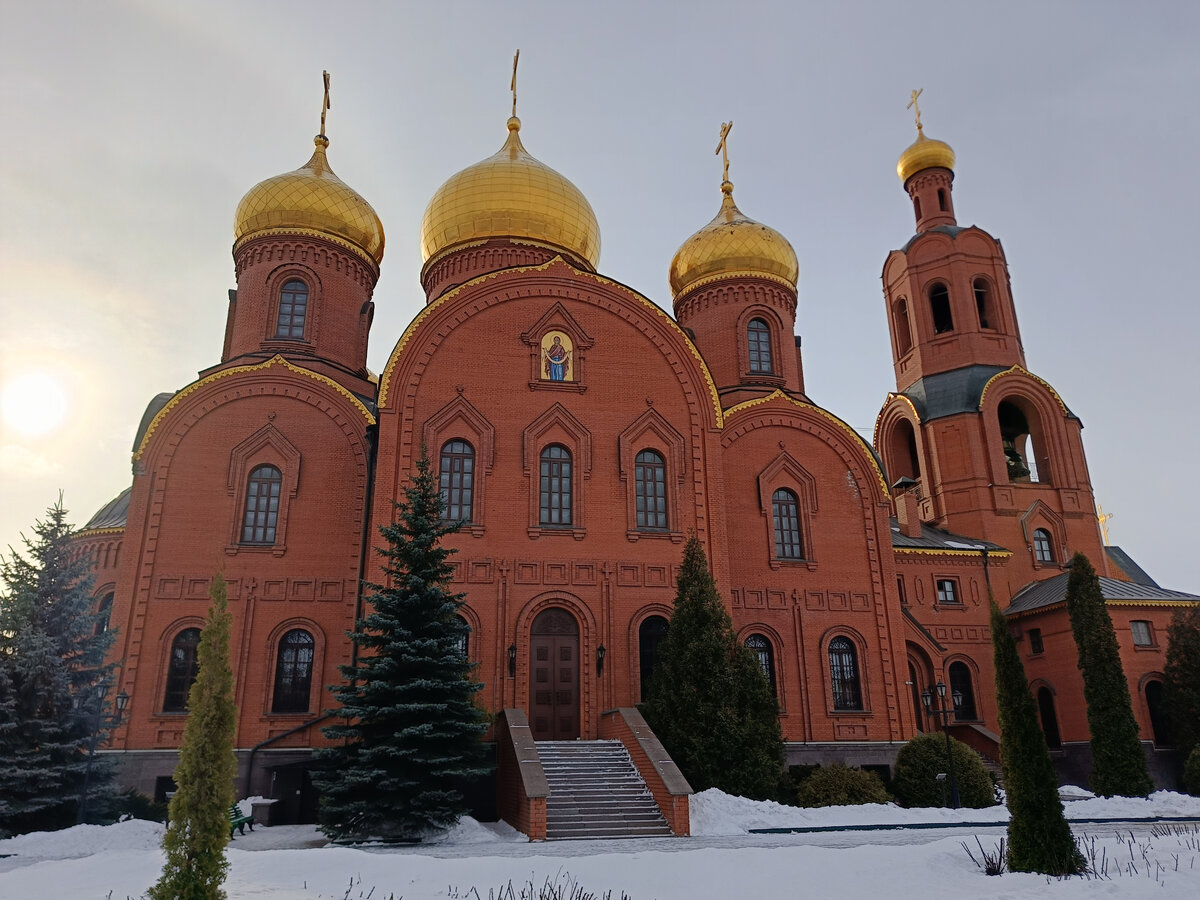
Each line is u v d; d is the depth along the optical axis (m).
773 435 33.31
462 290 29.64
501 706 26.14
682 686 24.94
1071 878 13.01
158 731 26.28
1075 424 43.38
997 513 40.69
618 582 28.14
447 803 20.14
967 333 43.94
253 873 13.59
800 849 15.14
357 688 21.00
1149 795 28.55
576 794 21.95
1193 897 11.63
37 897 12.23
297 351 32.06
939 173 48.00
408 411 28.27
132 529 27.78
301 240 33.41
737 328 36.84
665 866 13.91
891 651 31.67
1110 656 30.41
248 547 28.27
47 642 21.25
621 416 29.86
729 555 31.45
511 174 35.66
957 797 25.02
